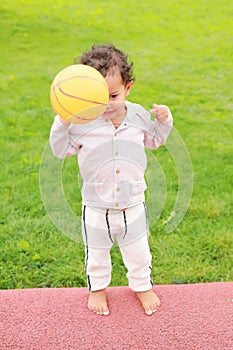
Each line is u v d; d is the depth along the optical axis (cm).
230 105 848
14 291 349
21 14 1355
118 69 287
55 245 463
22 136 700
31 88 888
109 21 1360
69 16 1379
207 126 757
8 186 567
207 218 511
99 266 321
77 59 316
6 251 451
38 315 324
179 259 446
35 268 433
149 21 1378
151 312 325
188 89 917
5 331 310
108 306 333
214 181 589
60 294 346
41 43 1154
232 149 679
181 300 339
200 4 1552
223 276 427
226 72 1013
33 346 299
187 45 1186
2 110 785
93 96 264
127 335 308
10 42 1144
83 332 311
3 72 963
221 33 1272
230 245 465
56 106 270
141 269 325
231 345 301
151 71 1005
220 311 328
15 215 509
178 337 307
